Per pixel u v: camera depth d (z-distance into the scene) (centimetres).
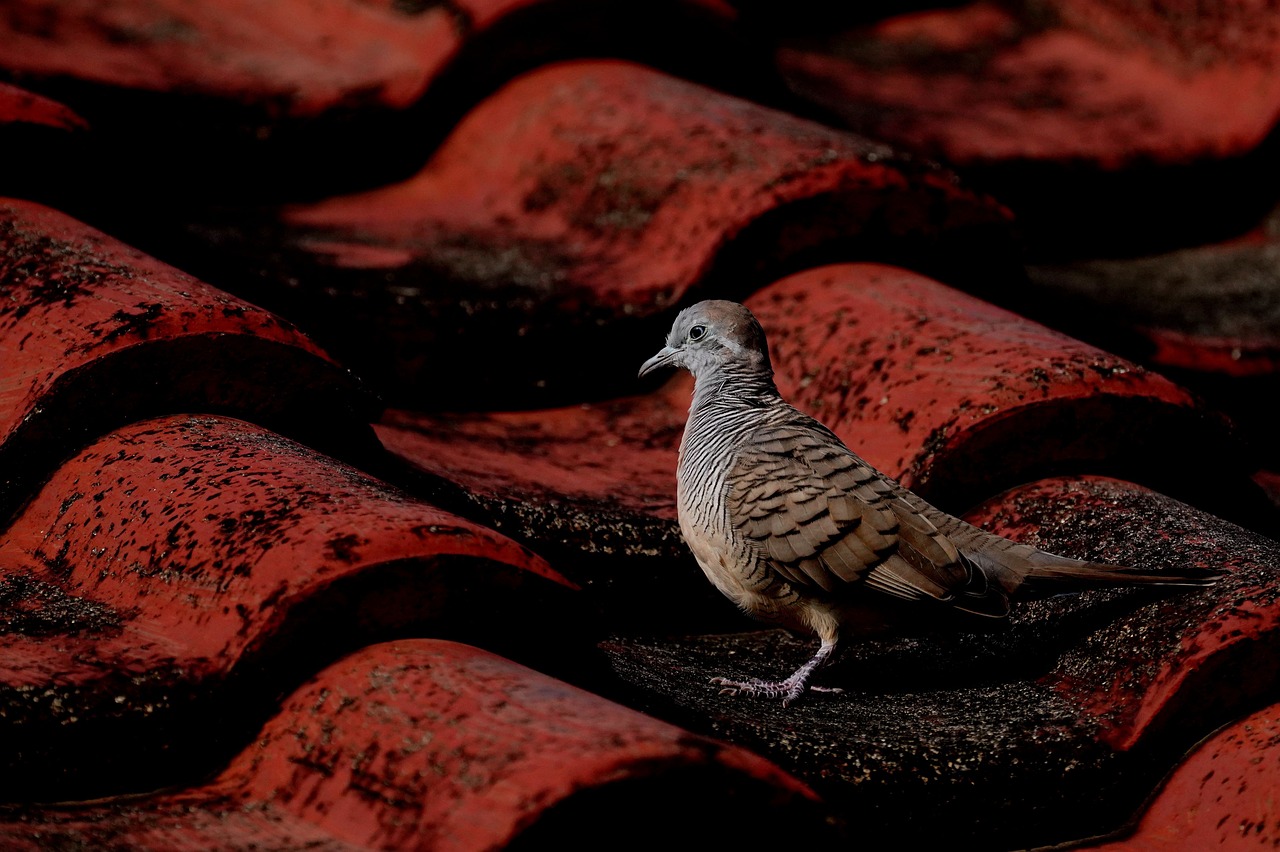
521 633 658
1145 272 1365
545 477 898
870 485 789
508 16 1218
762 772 516
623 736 510
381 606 610
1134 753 696
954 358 906
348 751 556
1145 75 1491
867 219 1059
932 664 820
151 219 1055
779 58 1487
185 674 580
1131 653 731
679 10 1273
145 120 1141
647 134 1141
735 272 1045
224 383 775
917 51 1576
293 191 1198
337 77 1242
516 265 1070
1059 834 691
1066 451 874
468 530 633
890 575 765
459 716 546
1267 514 962
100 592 661
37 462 736
